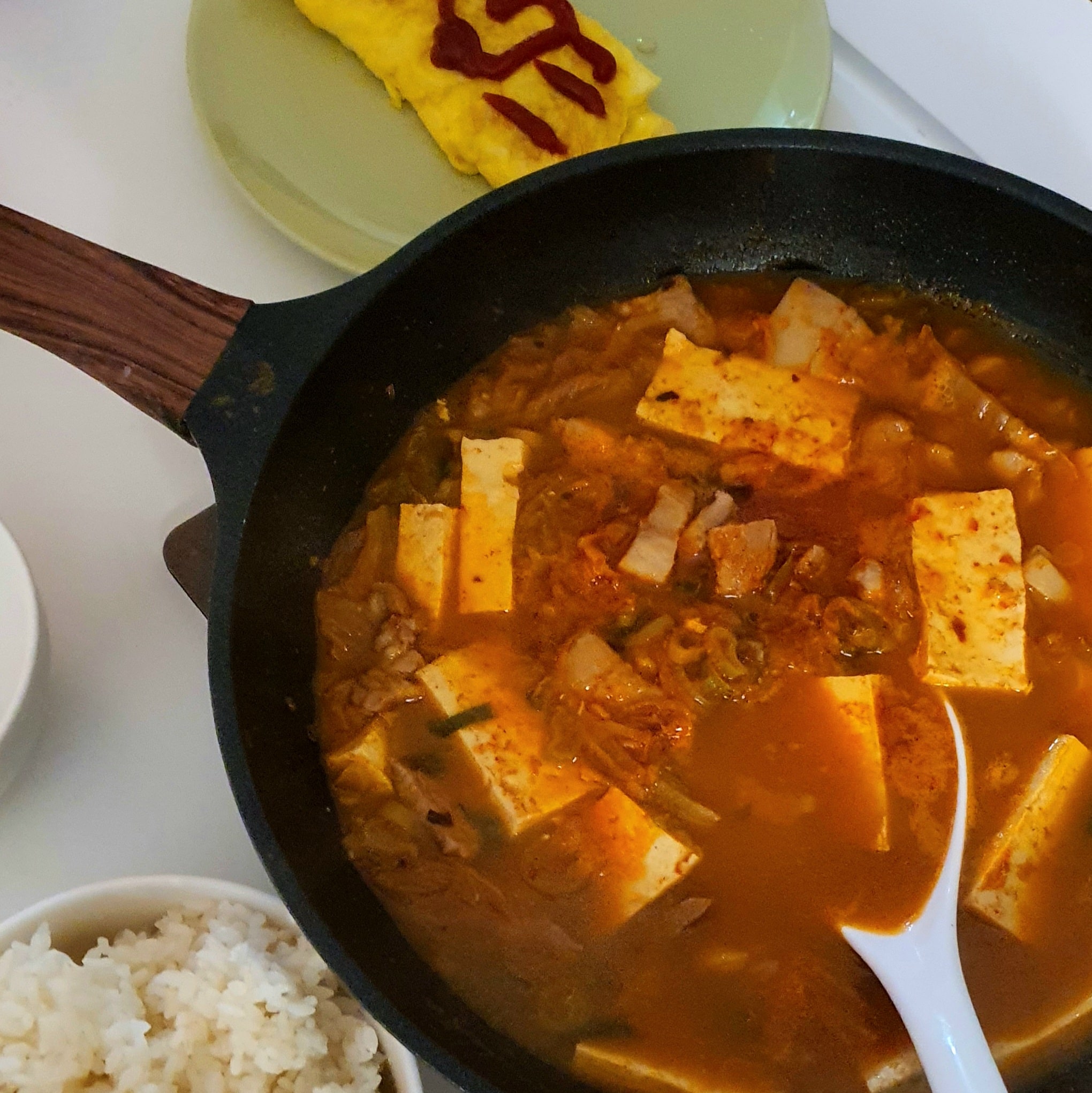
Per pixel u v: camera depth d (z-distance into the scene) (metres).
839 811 0.44
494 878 0.44
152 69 0.57
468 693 0.45
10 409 0.51
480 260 0.47
